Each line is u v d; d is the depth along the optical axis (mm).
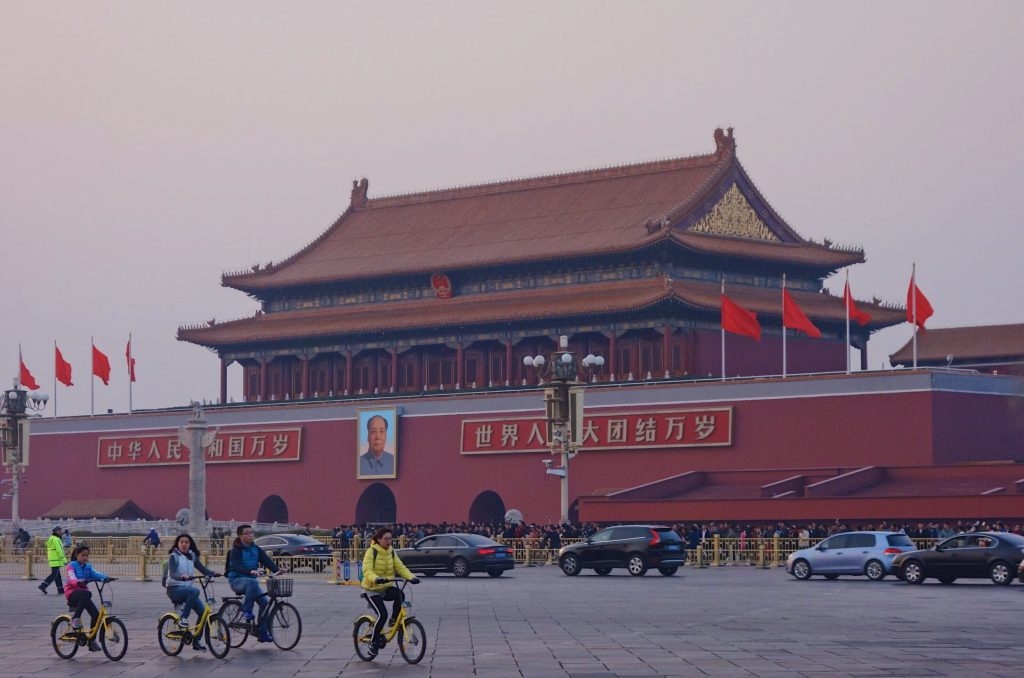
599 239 132250
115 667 37281
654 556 76938
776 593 62062
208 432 103312
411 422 128750
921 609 52438
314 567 85312
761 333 129500
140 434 145875
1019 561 65750
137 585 73938
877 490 99750
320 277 146250
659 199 135625
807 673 34094
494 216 146125
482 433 123812
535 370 134000
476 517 124562
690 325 126062
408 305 142375
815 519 95688
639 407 115562
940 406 103000
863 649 39000
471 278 138875
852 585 67875
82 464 149750
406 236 150250
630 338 129000
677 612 52031
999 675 33500
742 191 135500
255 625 39688
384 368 145000
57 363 148875
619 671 34781
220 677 34812
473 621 48719
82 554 39750
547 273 134875
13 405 98312
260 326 150375
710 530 95188
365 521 132000
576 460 118250
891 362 140625
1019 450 109312
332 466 133500
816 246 137125
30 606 58781
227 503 140000
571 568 78938
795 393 108312
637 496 106000
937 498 91250
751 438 109938
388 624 37844
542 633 44312
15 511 97875
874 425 104688
